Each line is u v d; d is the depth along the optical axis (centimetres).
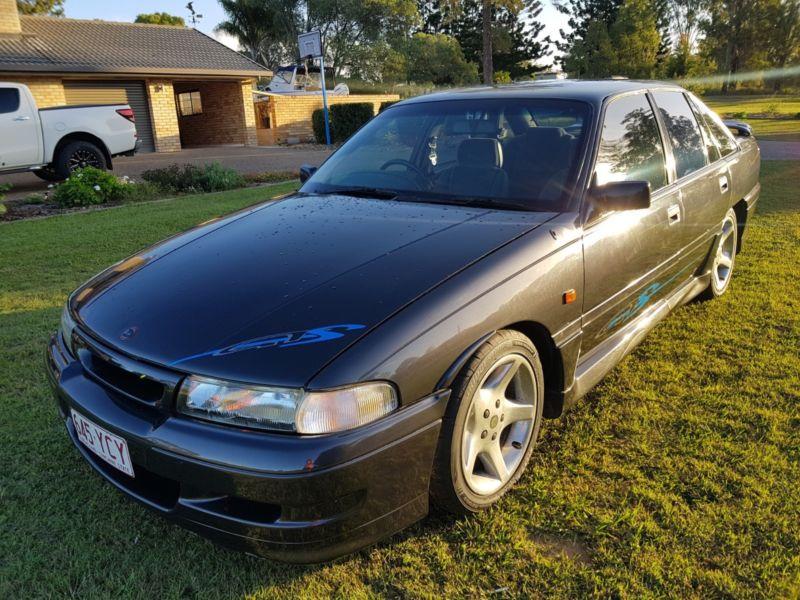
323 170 341
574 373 261
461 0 3766
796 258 532
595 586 195
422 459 193
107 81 1778
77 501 241
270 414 172
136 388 197
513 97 318
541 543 215
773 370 335
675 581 196
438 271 211
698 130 392
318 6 4472
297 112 2462
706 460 257
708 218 374
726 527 218
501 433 236
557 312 239
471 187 285
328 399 171
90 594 196
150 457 185
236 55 2142
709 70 5659
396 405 183
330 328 186
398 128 336
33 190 1141
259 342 184
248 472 170
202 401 179
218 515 180
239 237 260
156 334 198
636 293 299
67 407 227
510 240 233
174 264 245
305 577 203
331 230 252
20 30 1728
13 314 450
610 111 303
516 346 221
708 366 343
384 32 4659
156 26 2167
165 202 954
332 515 175
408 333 187
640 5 4759
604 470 253
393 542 217
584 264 252
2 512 234
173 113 1928
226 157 1698
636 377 333
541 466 257
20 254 622
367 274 211
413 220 257
